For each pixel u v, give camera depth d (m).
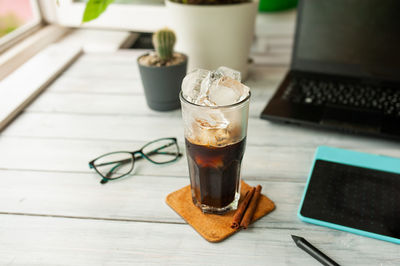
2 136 0.60
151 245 0.42
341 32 0.67
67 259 0.40
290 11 0.98
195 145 0.41
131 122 0.64
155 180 0.51
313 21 0.68
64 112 0.67
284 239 0.42
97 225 0.44
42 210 0.46
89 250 0.41
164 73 0.62
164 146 0.57
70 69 0.83
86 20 0.58
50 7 0.97
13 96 0.69
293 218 0.44
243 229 0.43
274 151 0.56
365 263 0.39
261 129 0.61
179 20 0.67
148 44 1.08
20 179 0.51
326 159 0.52
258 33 0.88
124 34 1.03
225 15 0.65
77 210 0.46
